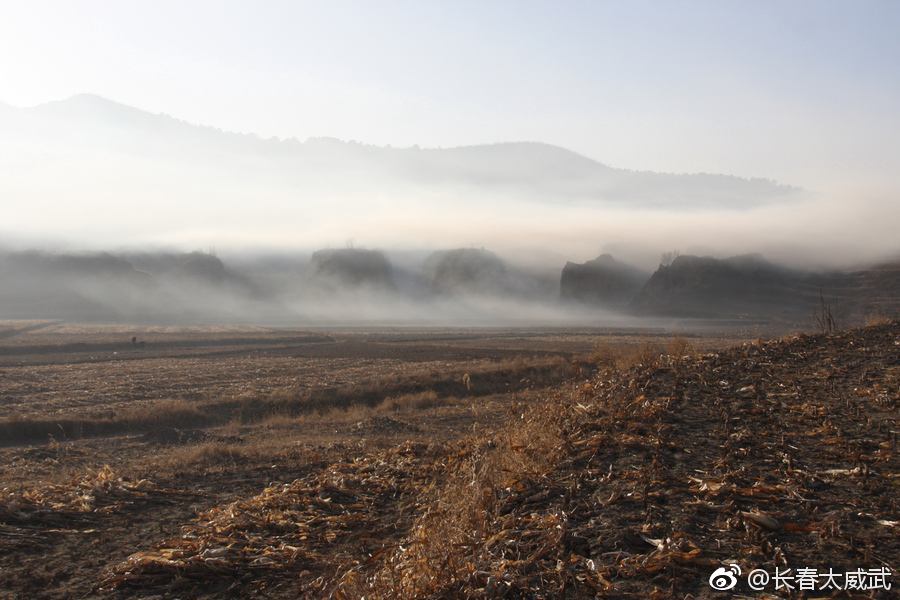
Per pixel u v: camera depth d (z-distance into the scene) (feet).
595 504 23.30
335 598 20.90
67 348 217.77
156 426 83.46
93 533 32.65
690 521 21.31
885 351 46.14
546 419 34.55
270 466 49.80
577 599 17.48
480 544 20.89
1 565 28.14
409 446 48.73
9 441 74.23
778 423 31.22
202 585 25.62
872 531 19.80
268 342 263.29
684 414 33.68
